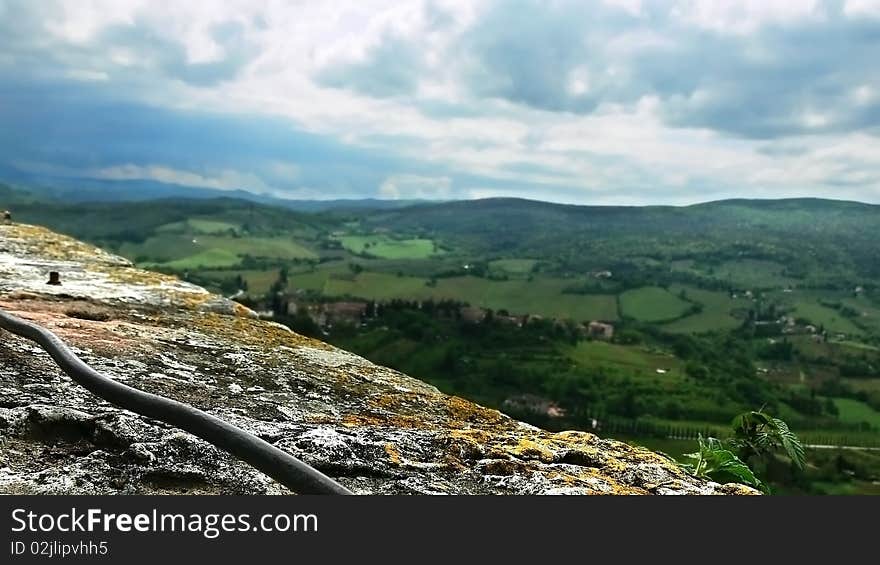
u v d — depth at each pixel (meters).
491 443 2.49
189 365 2.92
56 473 1.93
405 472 2.15
